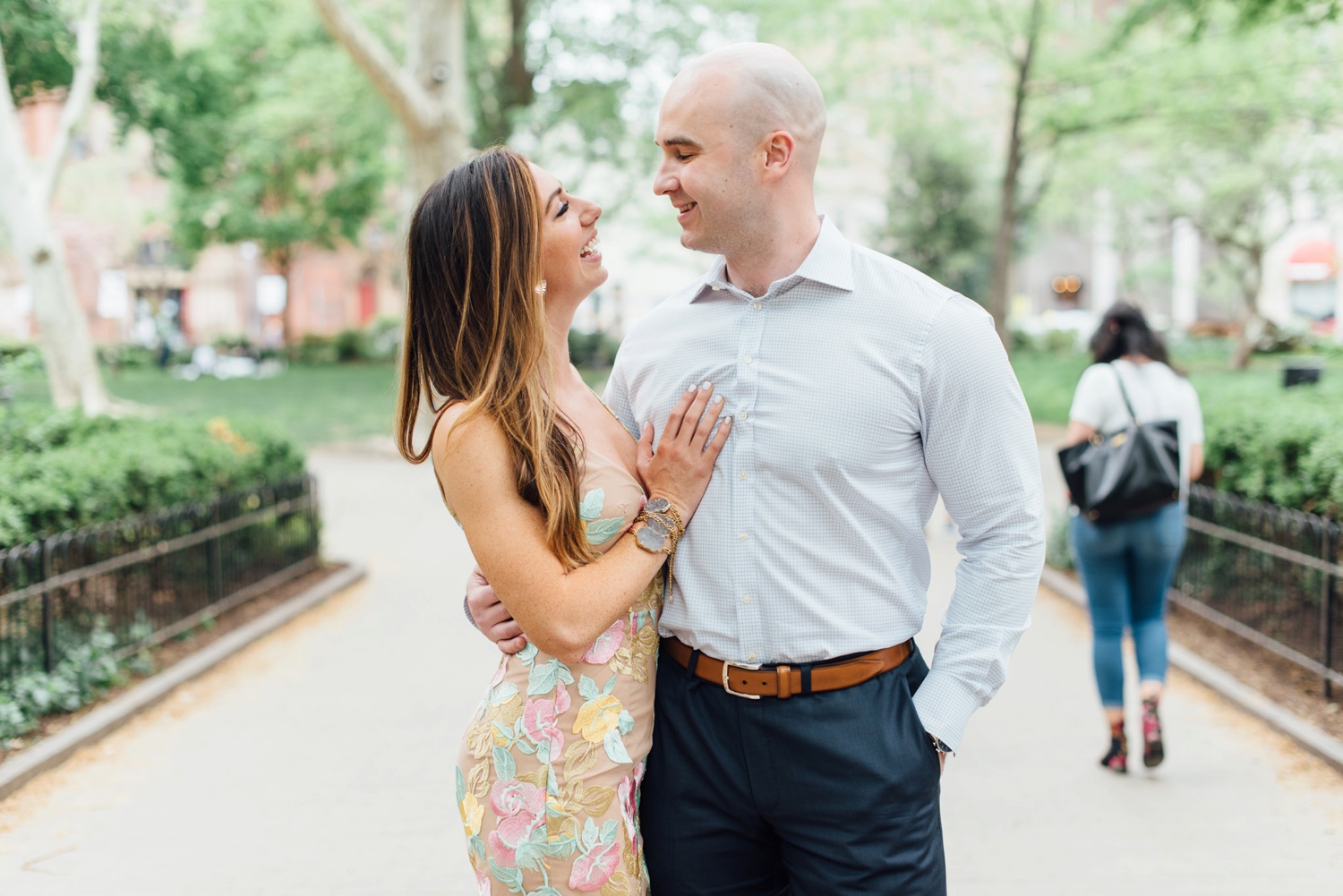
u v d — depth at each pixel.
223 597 6.93
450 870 3.59
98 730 4.80
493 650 6.29
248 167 29.91
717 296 2.09
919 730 1.95
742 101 1.88
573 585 1.85
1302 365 12.84
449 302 1.91
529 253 1.89
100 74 13.14
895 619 1.98
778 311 2.00
